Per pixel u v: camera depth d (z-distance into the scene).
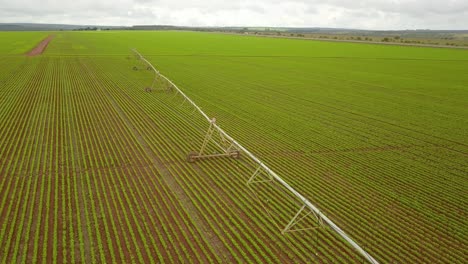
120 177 21.98
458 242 16.97
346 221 18.34
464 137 31.31
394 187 22.03
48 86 46.16
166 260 14.99
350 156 26.62
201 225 17.50
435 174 23.94
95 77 53.72
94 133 29.38
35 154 24.69
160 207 18.75
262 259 15.39
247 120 34.66
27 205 18.52
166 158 25.00
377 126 33.88
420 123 35.09
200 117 35.19
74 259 14.71
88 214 17.91
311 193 21.00
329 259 15.53
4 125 30.41
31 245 15.57
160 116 34.91
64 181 21.08
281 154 26.62
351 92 48.53
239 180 22.28
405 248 16.42
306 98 44.50
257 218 18.33
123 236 16.39
